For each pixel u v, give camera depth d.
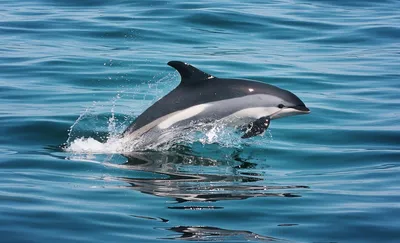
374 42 34.16
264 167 19.06
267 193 16.78
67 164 18.70
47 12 37.78
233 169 18.72
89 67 29.06
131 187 16.98
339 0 42.44
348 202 16.20
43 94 25.66
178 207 15.71
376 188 17.23
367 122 23.08
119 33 34.09
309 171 18.80
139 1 39.75
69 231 14.25
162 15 37.09
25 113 23.20
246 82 20.36
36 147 20.27
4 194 16.16
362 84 27.66
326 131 22.20
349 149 20.66
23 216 14.87
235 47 32.72
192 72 19.97
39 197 16.05
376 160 19.62
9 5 39.56
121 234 14.18
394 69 29.73
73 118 22.84
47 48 31.62
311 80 28.11
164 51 31.66
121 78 27.89
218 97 19.91
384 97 25.95
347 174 18.47
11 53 30.72
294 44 33.66
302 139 21.58
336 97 25.97
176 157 19.52
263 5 40.44
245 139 21.20
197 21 36.28
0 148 20.05
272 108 20.08
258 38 34.47
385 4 41.84
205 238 14.05
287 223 14.91
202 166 18.91
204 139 20.44
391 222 14.97
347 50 32.88
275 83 27.69
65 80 27.52
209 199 16.27
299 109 20.22
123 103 24.98
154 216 15.13
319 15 38.62
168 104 19.98
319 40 34.38
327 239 14.14
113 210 15.41
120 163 18.94
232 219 15.09
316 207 15.84
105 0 40.06
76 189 16.72
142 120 20.11
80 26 35.06
